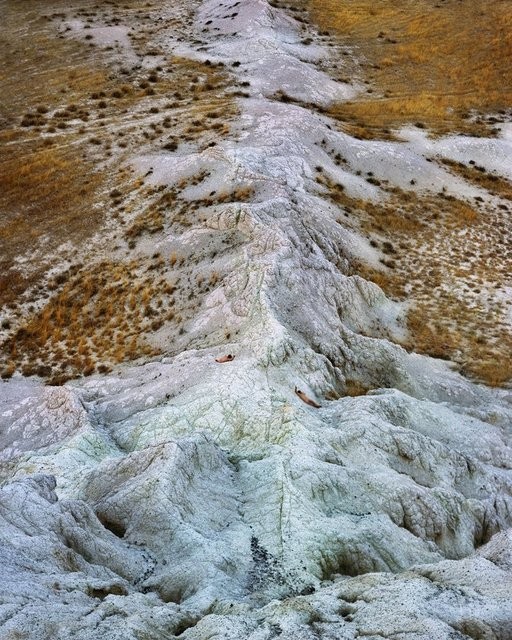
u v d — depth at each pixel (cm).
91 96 6372
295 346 3128
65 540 1916
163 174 4988
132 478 2294
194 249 4141
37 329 3872
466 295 4362
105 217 4722
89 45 7388
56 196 5000
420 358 3691
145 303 3900
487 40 7894
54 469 2569
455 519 2423
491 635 1491
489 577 1734
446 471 2714
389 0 9112
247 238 4044
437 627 1449
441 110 6700
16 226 4728
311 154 5319
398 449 2672
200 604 1670
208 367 3059
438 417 3131
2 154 5503
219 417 2728
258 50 7194
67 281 4222
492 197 5472
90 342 3741
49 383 3466
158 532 2061
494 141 6119
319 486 2281
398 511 2331
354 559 2050
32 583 1609
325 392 3064
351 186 5184
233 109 5938
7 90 6550
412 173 5534
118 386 3225
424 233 4912
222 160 4909
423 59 7662
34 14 8156
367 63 7588
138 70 6850
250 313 3397
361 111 6550
